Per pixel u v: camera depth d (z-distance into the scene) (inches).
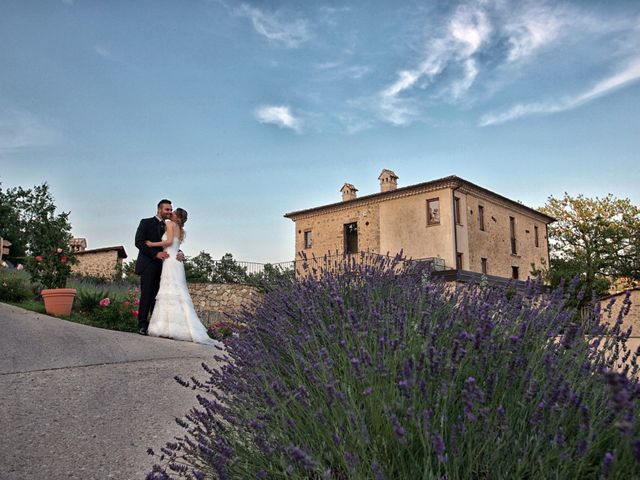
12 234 1350.9
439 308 112.7
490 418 63.0
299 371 89.6
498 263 948.6
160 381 177.2
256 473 72.5
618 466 52.6
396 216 903.1
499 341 84.2
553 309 98.0
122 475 104.7
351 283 143.2
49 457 110.5
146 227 295.6
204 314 442.0
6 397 144.9
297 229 1049.5
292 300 137.1
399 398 67.6
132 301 348.5
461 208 872.9
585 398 70.7
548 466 58.2
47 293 306.2
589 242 1380.4
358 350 84.6
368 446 65.2
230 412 90.1
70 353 204.1
